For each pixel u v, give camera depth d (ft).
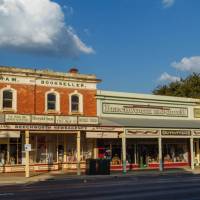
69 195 67.21
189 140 160.35
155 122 143.74
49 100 129.49
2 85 121.39
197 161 161.79
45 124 116.88
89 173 119.85
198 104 165.78
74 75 134.31
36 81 127.34
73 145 135.74
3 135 110.93
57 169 131.54
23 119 113.70
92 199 61.82
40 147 128.77
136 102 147.74
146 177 112.27
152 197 64.80
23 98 124.47
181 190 75.15
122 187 81.25
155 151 151.02
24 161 125.08
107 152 139.85
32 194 69.21
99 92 139.54
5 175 115.85
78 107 134.92
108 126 127.65
